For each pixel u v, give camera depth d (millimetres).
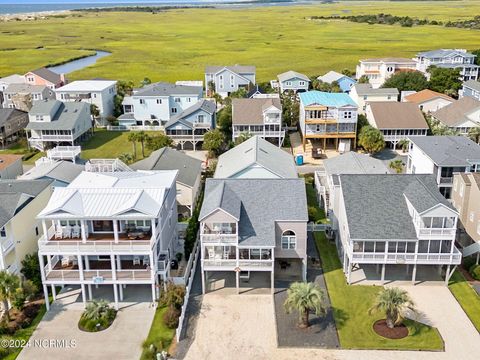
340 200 51562
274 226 46344
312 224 58781
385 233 45906
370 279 48375
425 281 48000
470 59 140625
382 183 50031
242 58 188875
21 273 47219
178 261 52500
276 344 39625
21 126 98750
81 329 41812
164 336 40750
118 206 44156
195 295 46469
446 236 45562
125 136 100750
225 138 90500
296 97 107062
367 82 133750
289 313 43500
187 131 89938
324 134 86875
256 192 49062
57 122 91562
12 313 43875
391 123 87188
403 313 42625
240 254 46938
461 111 90812
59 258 47594
